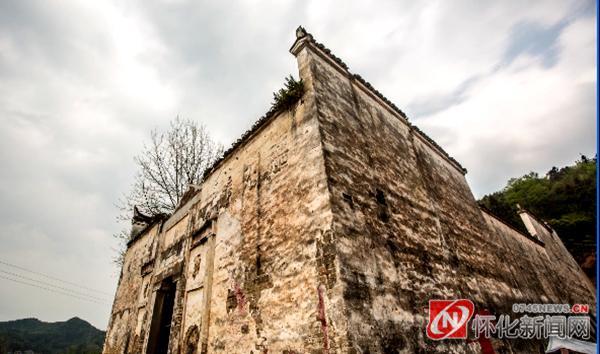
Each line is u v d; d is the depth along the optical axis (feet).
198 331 22.41
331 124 19.38
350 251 14.78
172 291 31.12
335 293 13.47
